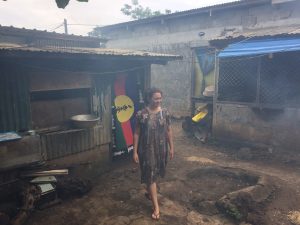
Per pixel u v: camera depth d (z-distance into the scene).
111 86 6.38
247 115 7.48
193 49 10.11
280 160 6.76
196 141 8.57
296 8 9.52
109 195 4.91
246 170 5.67
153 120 4.05
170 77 12.98
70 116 5.70
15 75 4.68
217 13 11.56
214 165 6.29
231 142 7.86
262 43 6.63
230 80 7.75
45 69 5.03
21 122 4.82
